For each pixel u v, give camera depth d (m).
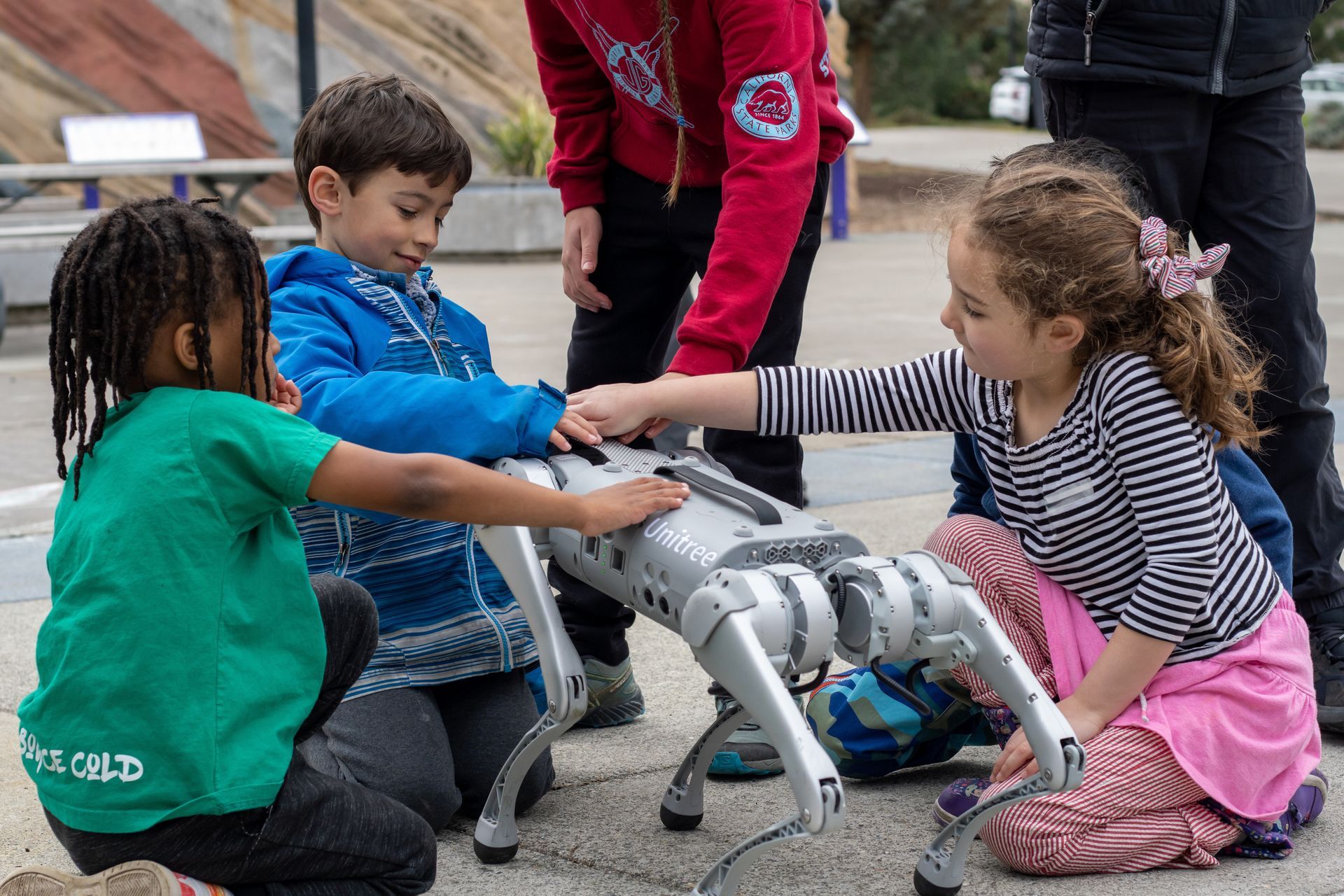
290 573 1.65
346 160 2.17
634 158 2.59
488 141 13.54
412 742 2.00
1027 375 1.95
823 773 1.49
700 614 1.59
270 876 1.64
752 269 2.21
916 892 1.81
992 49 42.16
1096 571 2.00
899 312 8.84
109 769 1.53
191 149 9.74
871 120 40.28
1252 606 2.00
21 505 4.42
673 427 4.41
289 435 1.60
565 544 1.94
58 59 11.32
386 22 12.98
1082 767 1.68
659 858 1.94
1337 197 17.78
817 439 5.50
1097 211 1.88
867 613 1.65
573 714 1.80
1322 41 41.00
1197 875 1.90
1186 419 1.90
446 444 1.90
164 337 1.61
